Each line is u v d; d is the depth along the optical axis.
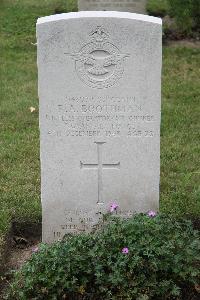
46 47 2.46
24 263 2.56
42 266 2.37
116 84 2.51
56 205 2.65
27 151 3.47
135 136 2.57
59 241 2.53
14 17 5.80
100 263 2.35
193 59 4.81
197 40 5.23
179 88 4.29
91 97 2.52
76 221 2.67
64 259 2.36
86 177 2.62
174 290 2.30
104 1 4.68
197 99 4.14
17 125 3.80
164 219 2.50
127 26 2.45
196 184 3.13
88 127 2.56
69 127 2.55
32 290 2.34
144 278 2.32
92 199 2.64
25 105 4.09
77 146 2.58
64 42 2.46
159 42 2.45
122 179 2.62
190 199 3.00
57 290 2.32
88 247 2.42
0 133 3.70
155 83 2.50
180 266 2.34
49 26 2.44
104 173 2.61
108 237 2.42
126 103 2.53
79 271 2.35
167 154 3.41
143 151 2.58
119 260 2.33
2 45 5.23
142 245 2.37
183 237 2.43
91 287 2.36
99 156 2.59
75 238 2.46
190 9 5.13
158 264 2.33
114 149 2.58
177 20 5.20
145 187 2.62
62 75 2.50
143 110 2.53
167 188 3.11
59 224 2.67
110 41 2.46
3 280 2.51
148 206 2.65
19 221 2.84
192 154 3.42
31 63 4.87
